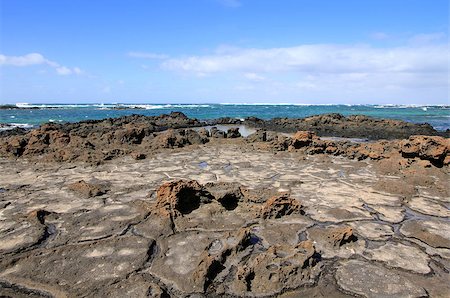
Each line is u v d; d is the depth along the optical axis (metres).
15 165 14.95
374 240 7.60
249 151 19.25
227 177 12.93
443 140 14.42
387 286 5.89
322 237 7.58
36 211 8.58
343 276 6.18
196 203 9.17
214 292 5.69
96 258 6.66
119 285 5.77
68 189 11.02
